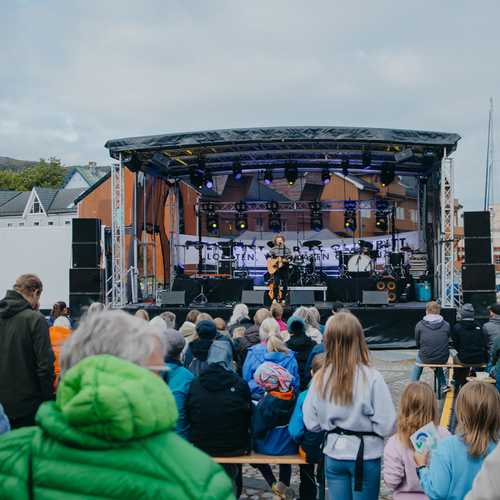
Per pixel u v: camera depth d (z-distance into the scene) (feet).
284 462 14.33
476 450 8.70
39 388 13.46
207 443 14.07
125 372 4.75
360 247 58.95
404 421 10.99
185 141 45.98
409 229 60.90
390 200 61.77
